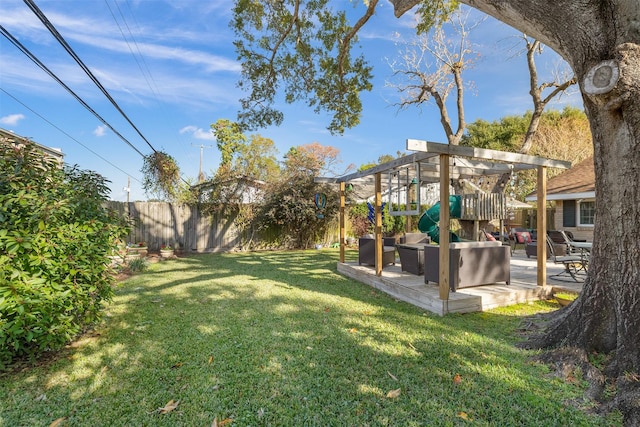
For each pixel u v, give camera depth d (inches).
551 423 78.6
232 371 105.5
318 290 222.2
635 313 94.1
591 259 111.2
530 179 707.4
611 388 90.8
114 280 149.4
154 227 454.9
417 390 93.7
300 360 112.9
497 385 95.9
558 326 119.0
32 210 108.7
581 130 710.5
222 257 411.5
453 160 226.5
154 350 121.4
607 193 102.9
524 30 109.7
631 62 85.6
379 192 240.7
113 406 87.1
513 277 233.6
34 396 91.6
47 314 98.6
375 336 135.3
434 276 196.2
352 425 79.0
